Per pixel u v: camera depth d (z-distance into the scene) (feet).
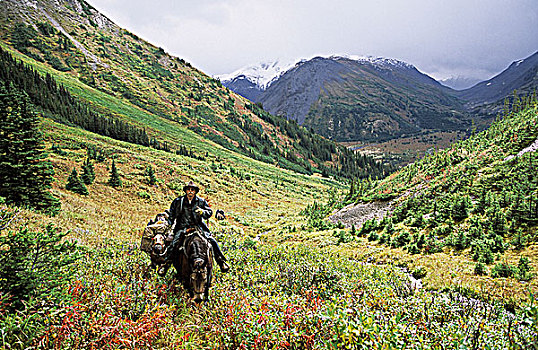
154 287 22.84
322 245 88.48
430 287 43.27
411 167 153.07
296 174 425.69
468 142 150.41
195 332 19.51
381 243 80.74
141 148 267.39
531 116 130.21
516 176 86.84
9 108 66.85
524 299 33.83
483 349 16.20
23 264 15.61
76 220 67.97
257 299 23.02
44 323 14.61
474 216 77.97
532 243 56.34
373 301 25.30
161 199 162.81
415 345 15.58
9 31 544.21
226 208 194.18
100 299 18.83
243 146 482.28
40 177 67.41
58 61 523.70
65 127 256.52
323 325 17.20
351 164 616.39
